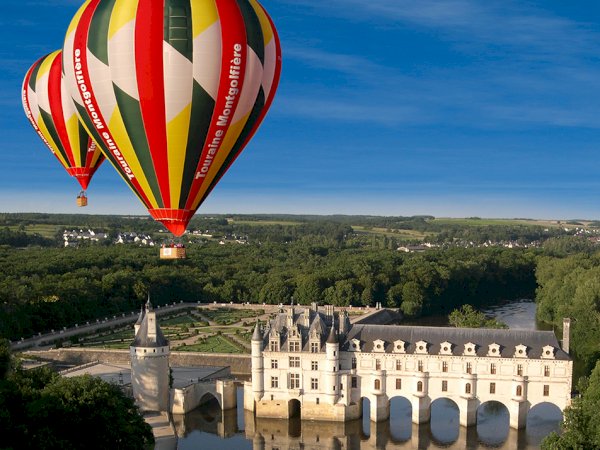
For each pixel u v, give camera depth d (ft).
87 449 471.21
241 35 426.51
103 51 425.69
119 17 422.41
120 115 435.94
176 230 469.98
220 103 433.07
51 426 457.68
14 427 433.89
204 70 421.59
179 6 417.69
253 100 447.01
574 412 488.85
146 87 421.59
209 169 456.86
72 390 483.92
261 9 449.89
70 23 451.12
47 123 565.94
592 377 577.84
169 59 417.08
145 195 465.06
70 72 445.78
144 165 449.06
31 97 570.05
